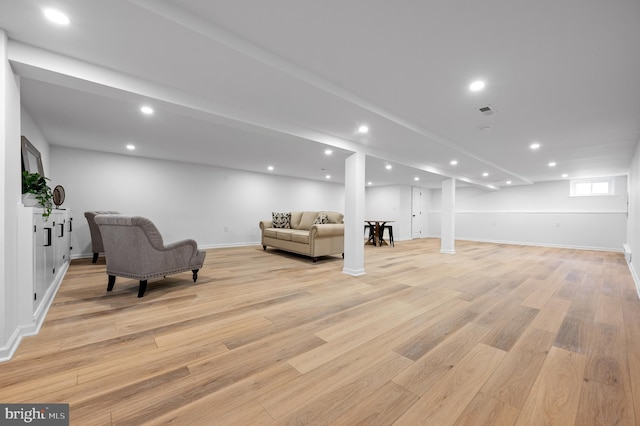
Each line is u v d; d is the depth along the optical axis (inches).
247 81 83.4
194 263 126.1
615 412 46.3
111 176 200.1
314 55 75.0
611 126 125.5
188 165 237.5
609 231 269.3
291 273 152.2
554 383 54.6
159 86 85.1
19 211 70.6
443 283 133.9
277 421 43.8
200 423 43.2
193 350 66.2
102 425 42.3
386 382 54.6
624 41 65.1
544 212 309.7
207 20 61.9
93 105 109.4
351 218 152.8
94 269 151.3
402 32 64.6
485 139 151.3
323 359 63.1
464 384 54.1
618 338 75.3
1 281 59.6
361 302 104.1
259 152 195.0
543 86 88.8
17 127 69.5
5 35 61.2
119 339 71.1
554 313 94.5
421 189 405.1
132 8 53.9
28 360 60.2
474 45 68.8
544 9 55.8
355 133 133.4
